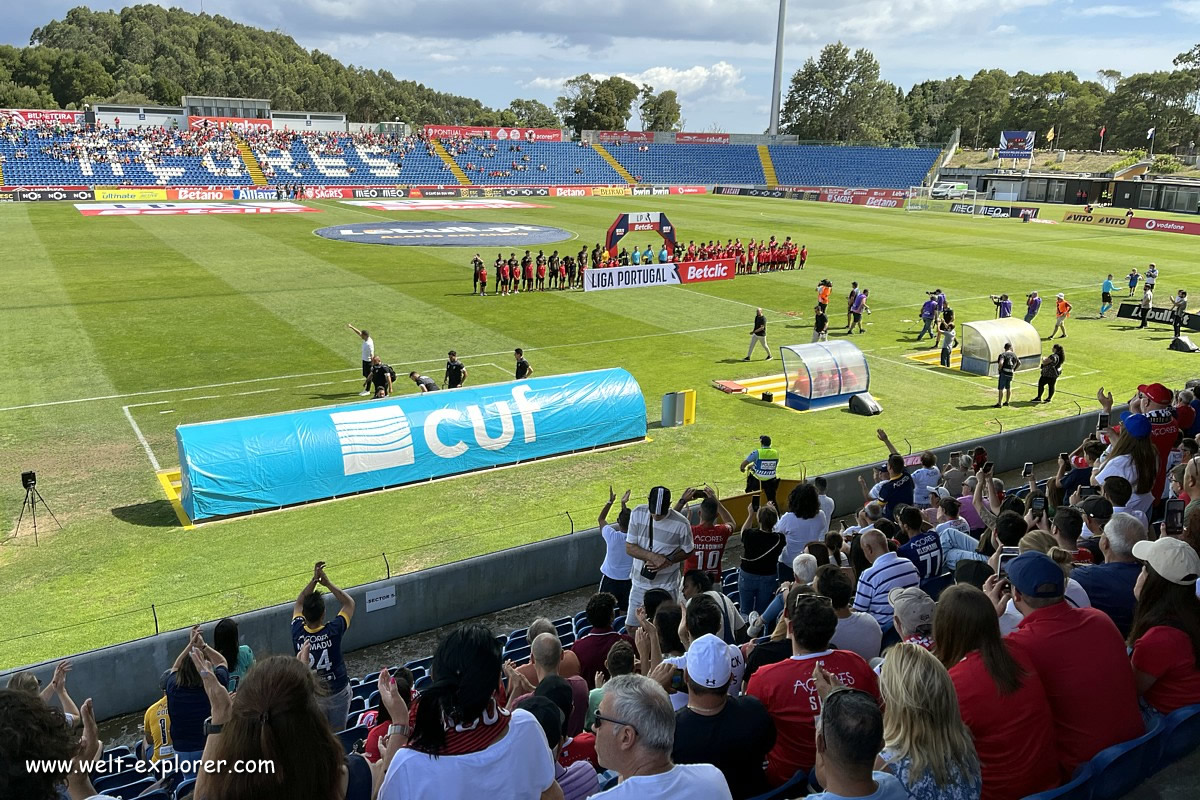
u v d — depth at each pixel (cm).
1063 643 570
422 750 421
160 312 3825
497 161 11925
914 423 2652
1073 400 2903
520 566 1534
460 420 2209
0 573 1655
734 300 4500
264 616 1271
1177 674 605
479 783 421
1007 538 939
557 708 565
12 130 9688
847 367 2789
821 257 5972
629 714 442
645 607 914
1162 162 12188
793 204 10362
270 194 9644
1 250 5406
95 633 1452
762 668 628
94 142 9919
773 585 1144
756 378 3098
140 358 3120
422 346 3400
